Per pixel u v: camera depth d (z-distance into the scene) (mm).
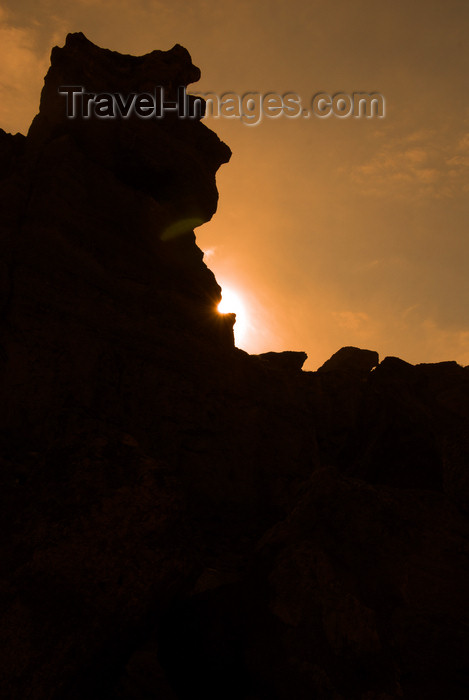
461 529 5574
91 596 4258
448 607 4988
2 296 7637
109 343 8141
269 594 4914
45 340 7656
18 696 3805
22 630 4016
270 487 8719
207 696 4680
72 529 4484
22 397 7328
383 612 4902
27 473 6105
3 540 4449
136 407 8141
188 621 4887
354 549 5289
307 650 4492
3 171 9086
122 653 4379
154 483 4832
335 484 5707
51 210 8281
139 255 9031
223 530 7891
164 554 4559
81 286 8188
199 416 8555
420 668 4676
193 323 9078
